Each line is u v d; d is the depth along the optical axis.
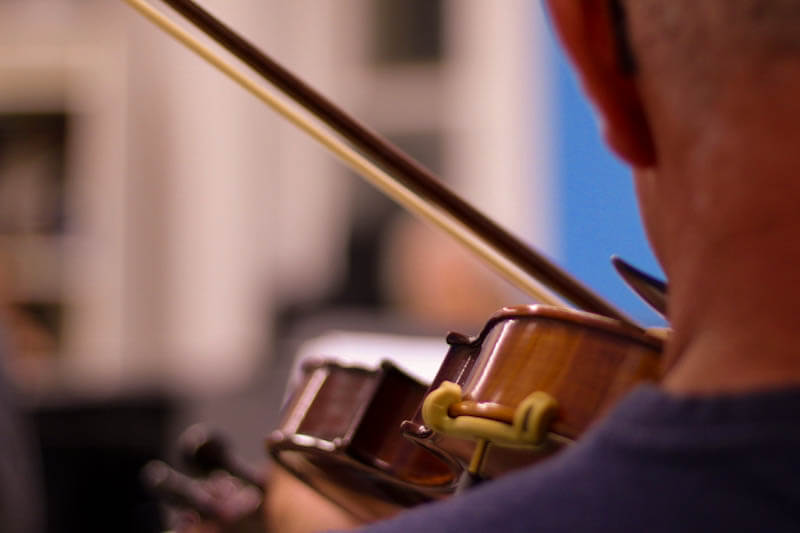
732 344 0.92
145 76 9.86
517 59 9.32
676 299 1.00
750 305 0.91
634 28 0.96
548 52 9.16
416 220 7.98
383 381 2.10
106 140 9.89
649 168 1.04
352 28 9.70
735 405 0.88
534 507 0.94
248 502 2.99
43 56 9.90
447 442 1.51
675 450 0.89
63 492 4.71
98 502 4.77
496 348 1.48
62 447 4.72
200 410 4.98
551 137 9.14
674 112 0.95
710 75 0.91
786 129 0.89
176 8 2.13
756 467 0.86
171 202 9.90
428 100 9.63
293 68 9.69
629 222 8.57
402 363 3.75
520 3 9.34
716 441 0.88
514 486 0.97
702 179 0.93
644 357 1.39
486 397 1.44
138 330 9.86
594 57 1.01
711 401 0.90
